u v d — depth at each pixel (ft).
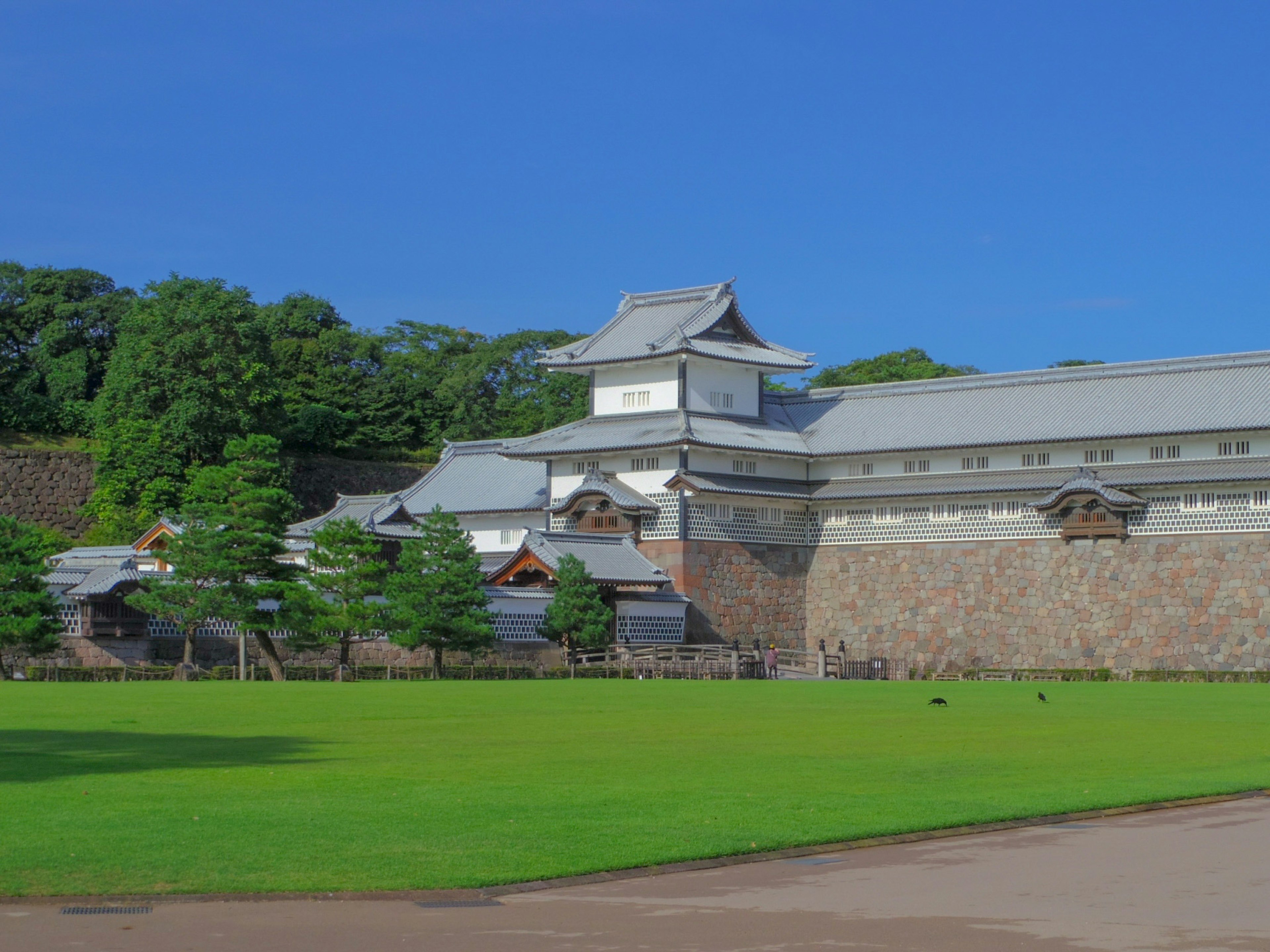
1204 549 302.86
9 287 483.92
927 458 343.87
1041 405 339.98
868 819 78.33
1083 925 57.11
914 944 54.39
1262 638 294.66
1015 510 326.24
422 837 71.77
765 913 58.95
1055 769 101.60
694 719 150.92
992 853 70.85
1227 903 60.75
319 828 73.67
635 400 356.18
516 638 300.61
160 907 59.26
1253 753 114.32
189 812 78.07
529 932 55.93
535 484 376.68
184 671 250.57
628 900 61.11
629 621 317.01
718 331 360.28
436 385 547.90
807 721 148.66
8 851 67.36
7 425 424.05
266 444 251.39
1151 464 316.40
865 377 562.66
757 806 82.17
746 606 342.23
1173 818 81.41
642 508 335.88
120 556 306.14
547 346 581.12
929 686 251.19
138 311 419.74
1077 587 317.01
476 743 119.96
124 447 398.21
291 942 54.39
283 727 133.59
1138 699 201.67
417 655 287.07
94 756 105.09
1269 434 303.07
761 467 351.67
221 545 246.27
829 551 353.10
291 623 250.57
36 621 228.84
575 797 85.40
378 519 319.88
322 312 560.20
